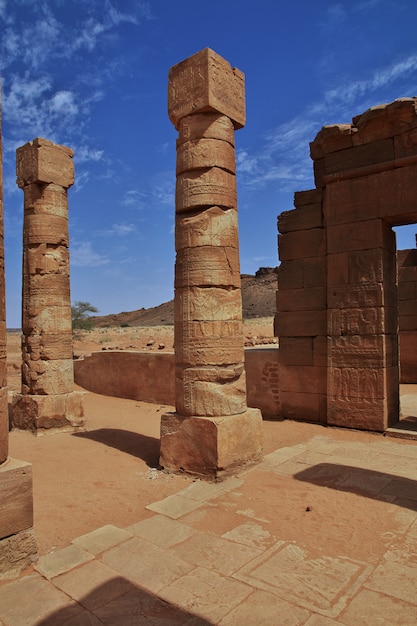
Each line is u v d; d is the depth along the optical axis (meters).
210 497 5.69
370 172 8.91
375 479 6.27
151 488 6.12
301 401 9.91
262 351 10.77
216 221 6.74
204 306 6.66
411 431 8.52
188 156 6.82
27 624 3.33
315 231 9.73
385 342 8.80
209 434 6.35
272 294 78.62
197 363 6.63
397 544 4.46
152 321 81.00
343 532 4.73
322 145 9.47
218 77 6.77
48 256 10.12
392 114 8.51
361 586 3.74
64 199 10.44
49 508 5.42
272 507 5.38
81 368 15.59
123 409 12.48
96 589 3.75
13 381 17.36
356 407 9.02
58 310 10.13
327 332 9.44
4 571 3.89
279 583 3.80
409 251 17.89
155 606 3.53
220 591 3.70
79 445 8.45
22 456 7.72
